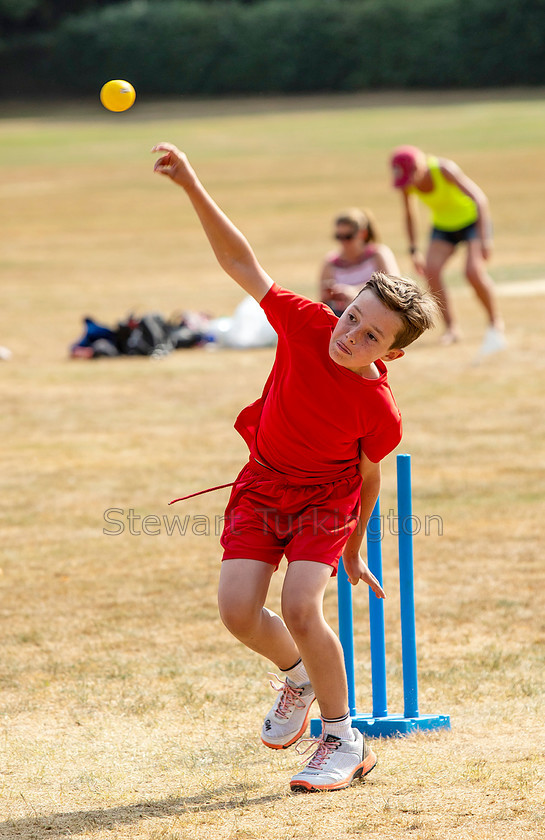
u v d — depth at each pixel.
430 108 193.12
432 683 17.16
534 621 19.97
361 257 34.91
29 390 41.84
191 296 62.84
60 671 18.08
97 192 115.62
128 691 17.19
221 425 36.00
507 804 12.41
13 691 17.23
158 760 14.50
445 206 45.06
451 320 48.81
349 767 13.21
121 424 36.47
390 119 176.88
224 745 15.02
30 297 64.00
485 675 17.39
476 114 176.00
